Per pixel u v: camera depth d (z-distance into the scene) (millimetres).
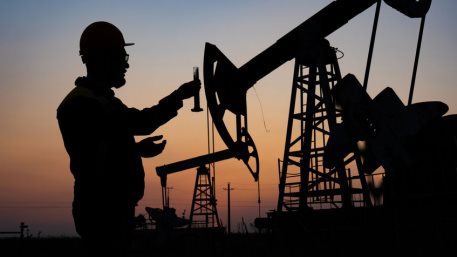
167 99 2484
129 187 2205
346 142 11102
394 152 10641
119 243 2139
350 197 15742
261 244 15914
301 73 18359
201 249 28375
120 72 2473
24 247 24406
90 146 2080
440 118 10531
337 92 11258
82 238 2141
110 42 2426
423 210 10375
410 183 10594
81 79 2316
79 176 2090
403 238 10523
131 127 2273
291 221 14344
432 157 10406
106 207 2094
